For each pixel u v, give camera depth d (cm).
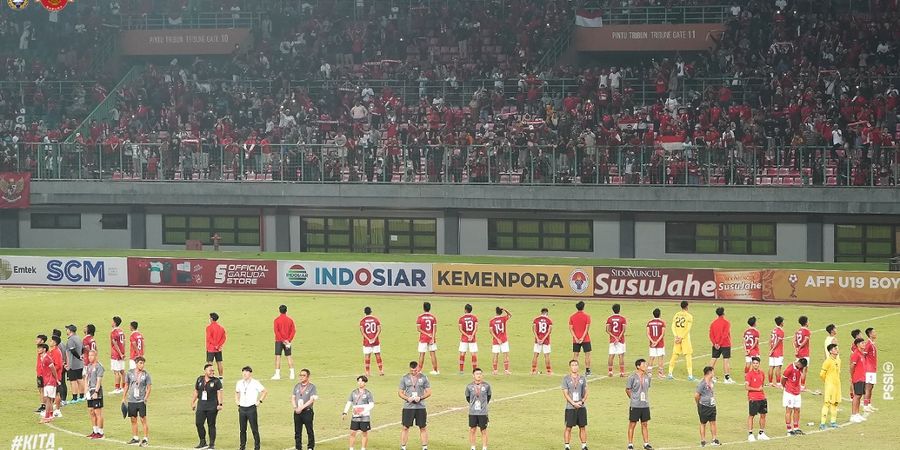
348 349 4434
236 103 7012
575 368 3005
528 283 5409
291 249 6588
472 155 6247
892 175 5769
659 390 3769
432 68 7081
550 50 7069
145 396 3148
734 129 6109
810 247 5988
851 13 6781
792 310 4997
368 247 6525
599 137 6200
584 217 6250
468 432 3238
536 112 6644
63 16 7850
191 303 5403
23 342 4597
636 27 7025
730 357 4153
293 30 7612
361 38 7338
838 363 3272
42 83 7388
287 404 3612
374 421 3372
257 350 4425
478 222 6378
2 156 6675
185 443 3164
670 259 6169
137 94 7188
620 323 3941
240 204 6481
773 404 3581
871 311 4947
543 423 3338
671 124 6178
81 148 6619
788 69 6469
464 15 7338
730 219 6075
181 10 7838
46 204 6656
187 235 6731
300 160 6425
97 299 5528
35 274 5925
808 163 5878
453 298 5462
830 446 3052
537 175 6169
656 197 6022
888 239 5903
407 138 6525
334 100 6981
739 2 7012
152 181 6562
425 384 3012
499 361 4234
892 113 6081
